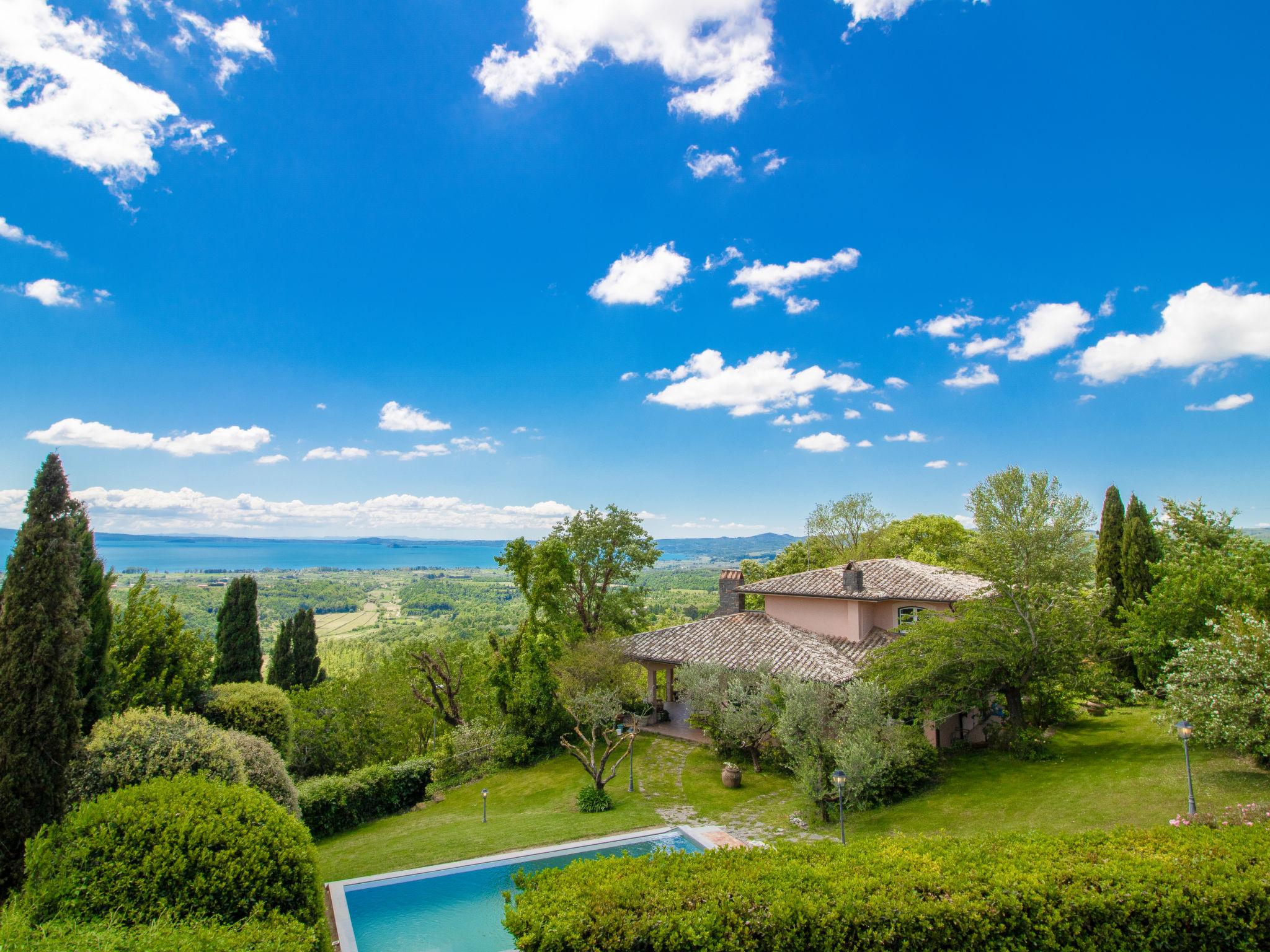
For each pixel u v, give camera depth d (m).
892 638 27.80
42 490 12.51
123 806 9.70
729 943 8.00
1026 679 22.02
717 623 32.94
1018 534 22.88
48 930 7.61
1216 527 29.88
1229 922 8.17
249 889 9.13
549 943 7.94
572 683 30.38
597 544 46.34
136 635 23.66
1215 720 14.65
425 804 24.98
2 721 11.46
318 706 31.05
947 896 8.56
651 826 18.44
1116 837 10.03
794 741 20.41
